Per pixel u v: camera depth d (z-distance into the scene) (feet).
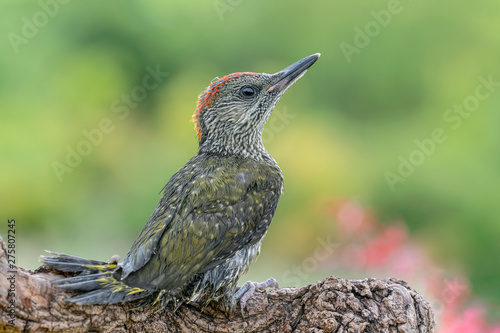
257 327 18.83
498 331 27.68
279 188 21.27
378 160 51.75
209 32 58.18
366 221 34.83
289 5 56.70
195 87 56.18
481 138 51.72
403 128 53.83
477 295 29.71
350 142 53.26
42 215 53.16
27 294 16.43
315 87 55.72
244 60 57.52
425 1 55.72
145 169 54.13
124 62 57.93
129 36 58.08
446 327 27.84
